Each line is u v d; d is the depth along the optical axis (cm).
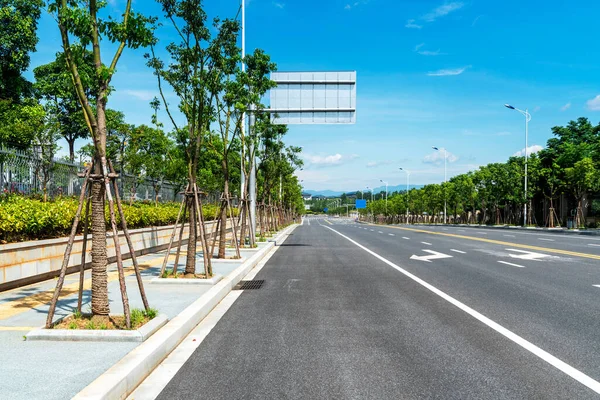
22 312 712
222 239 1502
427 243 2475
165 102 1126
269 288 1063
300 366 525
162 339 564
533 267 1406
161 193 2606
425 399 433
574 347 592
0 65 2912
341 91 2500
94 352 515
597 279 1165
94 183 615
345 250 2108
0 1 2841
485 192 6059
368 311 811
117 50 662
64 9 590
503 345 602
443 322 727
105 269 625
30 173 1384
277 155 2908
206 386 465
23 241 1012
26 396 394
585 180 4006
